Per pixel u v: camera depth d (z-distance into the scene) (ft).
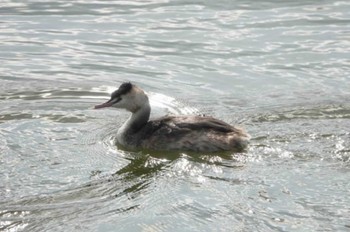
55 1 80.28
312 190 39.75
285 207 38.04
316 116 51.21
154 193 40.11
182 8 77.82
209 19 74.38
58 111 53.06
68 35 70.95
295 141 46.21
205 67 63.26
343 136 46.93
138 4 79.20
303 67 62.80
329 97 55.93
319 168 42.37
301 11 76.48
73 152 45.78
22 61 64.75
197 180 41.60
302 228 36.04
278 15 75.25
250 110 53.31
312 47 67.00
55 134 48.62
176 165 43.75
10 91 57.47
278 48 66.95
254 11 76.64
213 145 45.60
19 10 77.71
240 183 40.88
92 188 40.93
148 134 47.19
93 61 64.85
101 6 78.84
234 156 44.60
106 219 37.42
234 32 70.79
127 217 37.52
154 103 56.08
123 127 48.06
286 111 52.54
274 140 46.47
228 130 46.57
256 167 42.88
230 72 62.13
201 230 36.09
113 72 62.44
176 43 68.49
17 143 46.80
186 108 54.80
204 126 46.80
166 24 73.20
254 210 37.86
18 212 38.17
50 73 62.03
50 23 74.13
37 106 54.03
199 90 58.59
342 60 64.03
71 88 58.44
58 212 38.17
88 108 54.03
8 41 69.41
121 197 39.78
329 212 37.45
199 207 38.32
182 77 61.31
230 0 80.02
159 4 79.20
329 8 77.20
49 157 44.93
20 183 41.39
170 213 37.81
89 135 48.73
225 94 57.57
